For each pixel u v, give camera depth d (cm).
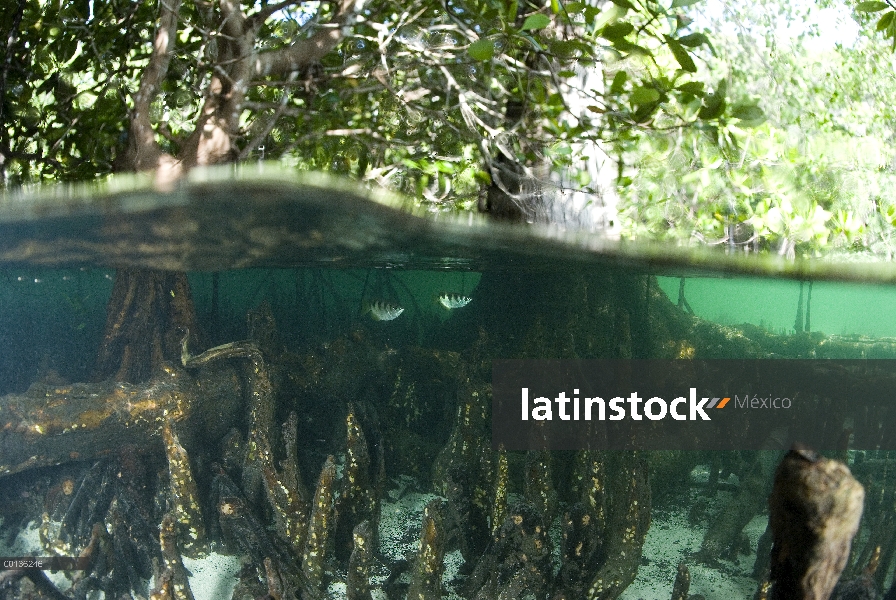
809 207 317
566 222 267
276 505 221
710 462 280
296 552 219
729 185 308
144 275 250
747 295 400
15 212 147
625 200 293
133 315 249
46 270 241
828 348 334
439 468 263
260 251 195
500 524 224
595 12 209
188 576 217
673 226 302
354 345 287
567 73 235
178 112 269
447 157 263
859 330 456
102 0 256
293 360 273
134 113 227
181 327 255
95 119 259
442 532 206
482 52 208
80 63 260
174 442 221
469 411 260
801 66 350
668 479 271
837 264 222
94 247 183
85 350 270
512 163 259
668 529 258
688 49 216
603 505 226
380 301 307
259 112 261
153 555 219
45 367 243
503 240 186
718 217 305
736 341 322
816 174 345
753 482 245
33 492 233
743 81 314
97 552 210
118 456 230
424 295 423
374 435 253
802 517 104
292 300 364
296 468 226
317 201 142
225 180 124
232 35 228
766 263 219
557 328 279
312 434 278
